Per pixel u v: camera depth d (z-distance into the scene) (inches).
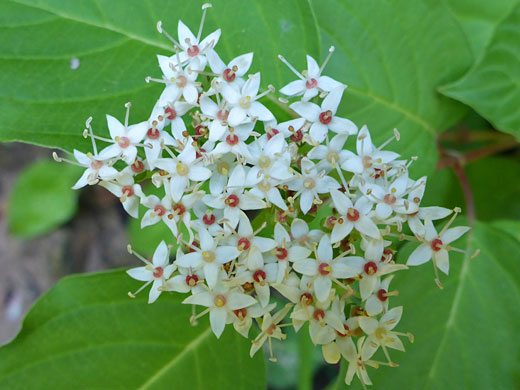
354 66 3.6
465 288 3.5
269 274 2.7
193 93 2.8
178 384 3.4
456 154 4.2
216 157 2.7
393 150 3.7
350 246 2.7
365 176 2.8
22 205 5.7
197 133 2.8
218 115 2.7
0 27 3.2
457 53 3.7
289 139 2.9
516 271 3.6
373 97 3.6
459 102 3.8
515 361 3.4
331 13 3.5
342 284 2.7
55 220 5.7
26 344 3.2
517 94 3.6
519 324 3.5
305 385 4.2
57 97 3.1
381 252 2.7
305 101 2.8
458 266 3.6
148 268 2.8
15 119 3.1
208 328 3.5
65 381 3.3
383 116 3.7
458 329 3.4
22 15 3.2
